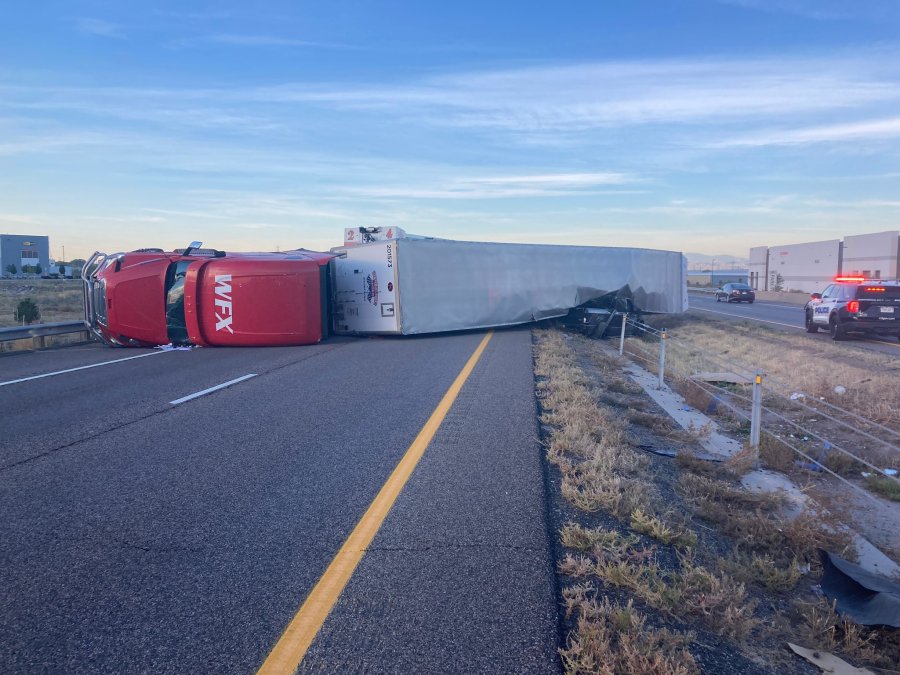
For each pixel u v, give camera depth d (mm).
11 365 15125
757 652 3773
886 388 12883
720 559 4715
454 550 4699
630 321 26297
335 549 4738
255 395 10852
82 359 16266
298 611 3889
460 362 14781
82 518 5383
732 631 3838
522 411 9281
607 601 3900
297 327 18641
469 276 21938
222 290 18344
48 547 4816
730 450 8891
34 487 6176
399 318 20359
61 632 3701
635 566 4492
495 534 4973
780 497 6484
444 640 3582
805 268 74688
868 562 5484
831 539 5355
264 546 4805
